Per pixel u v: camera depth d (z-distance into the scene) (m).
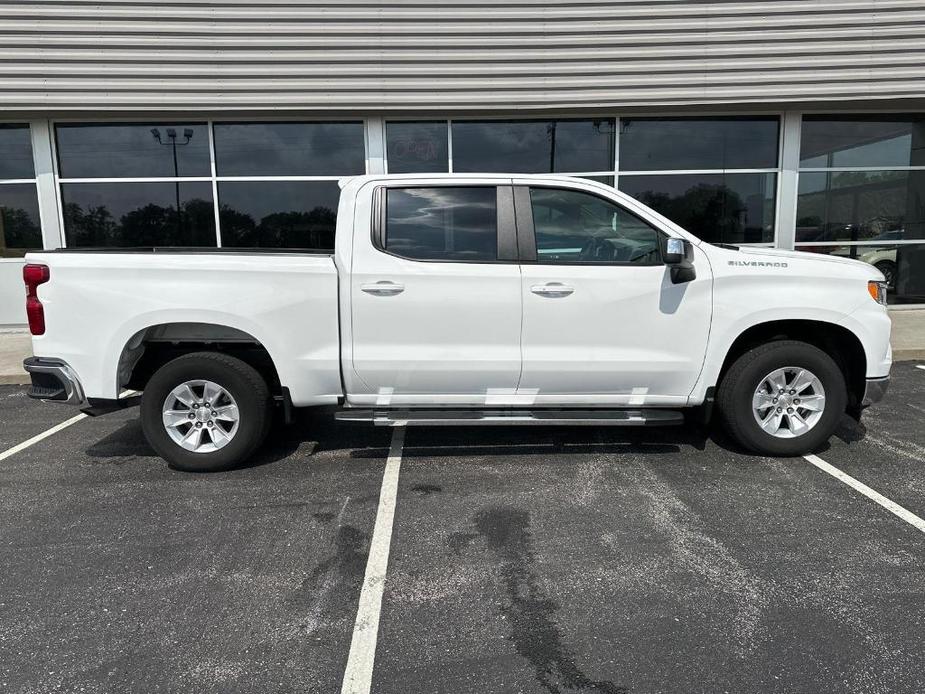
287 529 3.63
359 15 9.90
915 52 10.02
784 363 4.48
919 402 6.11
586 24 10.03
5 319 10.78
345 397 4.49
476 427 5.48
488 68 10.09
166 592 3.01
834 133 10.89
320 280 4.30
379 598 2.96
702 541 3.44
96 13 9.70
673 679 2.41
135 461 4.78
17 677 2.44
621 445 4.97
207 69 9.93
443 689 2.37
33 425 5.80
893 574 3.10
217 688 2.38
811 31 10.00
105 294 4.27
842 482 4.20
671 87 10.16
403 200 4.39
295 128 10.49
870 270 4.55
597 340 4.39
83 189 10.54
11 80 9.75
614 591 2.99
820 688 2.36
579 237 4.43
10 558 3.33
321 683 2.41
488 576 3.13
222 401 4.52
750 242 10.92
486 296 4.31
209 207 10.61
